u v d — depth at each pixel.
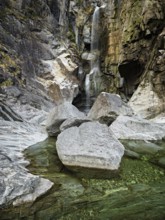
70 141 6.41
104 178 5.35
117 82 20.69
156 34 16.28
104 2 24.22
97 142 6.23
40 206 4.07
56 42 20.20
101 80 22.72
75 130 6.81
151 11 16.00
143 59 17.12
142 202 4.29
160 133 9.52
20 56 16.14
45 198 4.34
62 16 22.64
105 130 6.78
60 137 6.77
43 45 18.73
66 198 4.37
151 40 16.59
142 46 17.09
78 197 4.43
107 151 6.01
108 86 22.20
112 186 4.95
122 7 20.92
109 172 5.68
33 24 18.67
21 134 8.86
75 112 9.69
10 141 7.82
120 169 5.88
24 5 18.64
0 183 4.12
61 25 22.39
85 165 5.84
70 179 5.22
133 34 17.69
